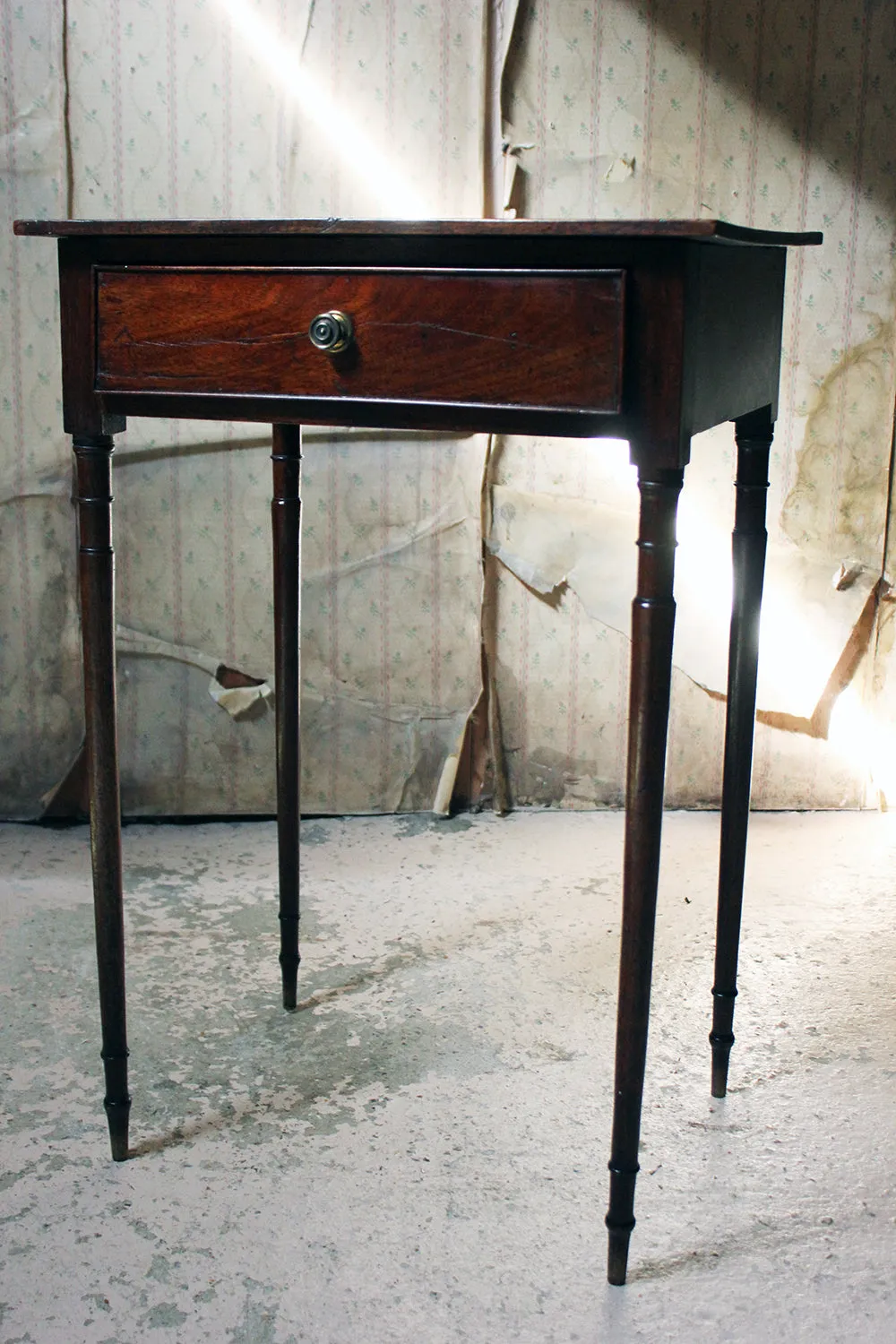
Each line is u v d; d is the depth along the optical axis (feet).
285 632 6.14
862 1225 4.99
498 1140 5.47
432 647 8.83
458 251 4.25
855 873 8.15
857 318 8.50
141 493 8.50
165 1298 4.54
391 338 4.38
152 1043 6.17
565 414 4.23
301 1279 4.65
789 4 8.07
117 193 8.17
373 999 6.59
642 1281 4.68
